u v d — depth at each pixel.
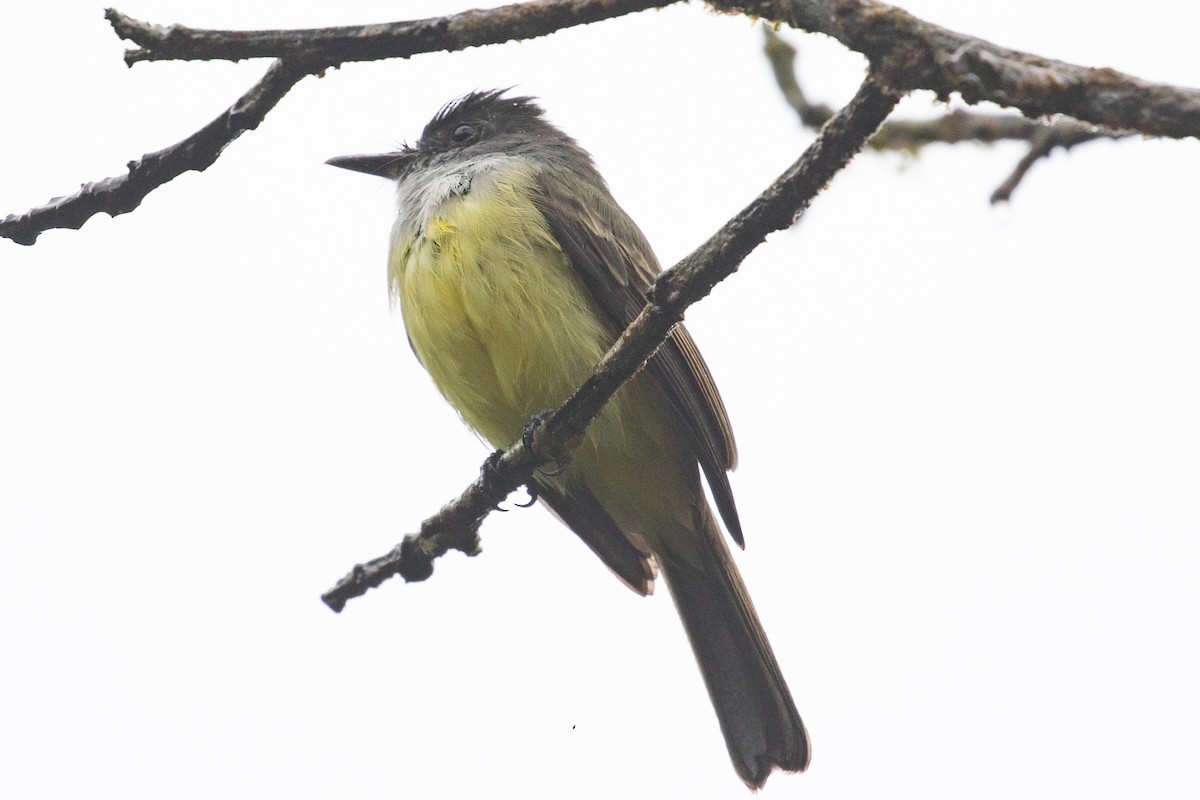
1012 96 4.92
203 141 6.83
